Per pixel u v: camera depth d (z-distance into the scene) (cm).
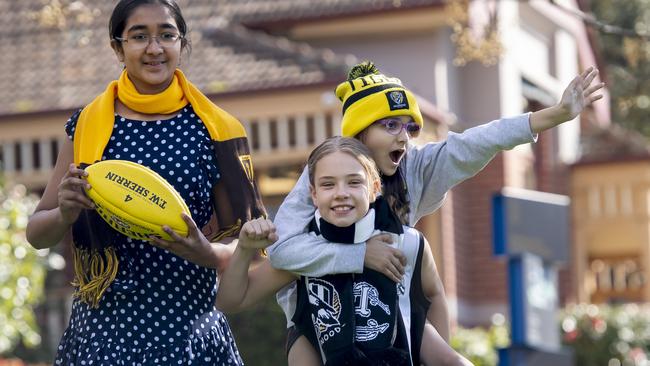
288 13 2645
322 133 2347
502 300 2812
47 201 770
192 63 2434
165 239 719
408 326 746
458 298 2736
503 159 2830
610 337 2895
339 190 729
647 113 4494
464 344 2323
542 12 3091
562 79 3278
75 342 756
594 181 3312
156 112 761
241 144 772
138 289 745
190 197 754
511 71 2909
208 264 737
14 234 1903
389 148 764
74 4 1852
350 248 731
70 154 773
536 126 738
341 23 2639
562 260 1705
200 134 762
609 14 4494
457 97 2789
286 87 2334
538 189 3170
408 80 2650
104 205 718
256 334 2261
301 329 748
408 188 770
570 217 3281
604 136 3431
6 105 2434
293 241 742
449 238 2664
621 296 3512
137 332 743
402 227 753
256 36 2564
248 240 719
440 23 2603
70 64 2503
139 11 750
